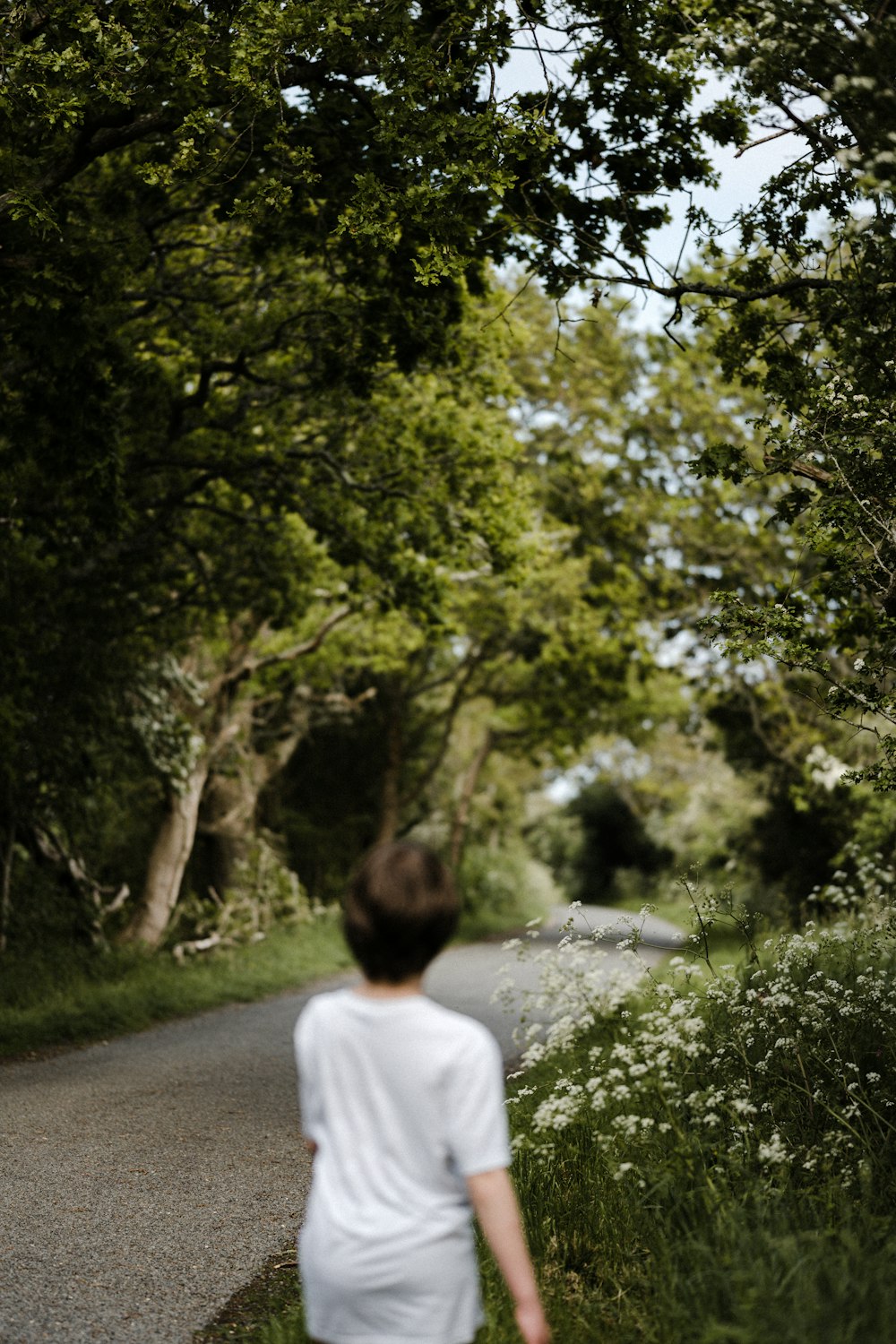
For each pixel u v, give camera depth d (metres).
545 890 54.50
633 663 32.62
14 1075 11.02
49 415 11.29
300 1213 6.38
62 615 16.78
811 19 5.42
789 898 24.03
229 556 18.39
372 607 25.05
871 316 6.42
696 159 8.66
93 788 19.08
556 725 35.72
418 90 7.75
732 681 24.88
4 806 17.66
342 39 8.12
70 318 10.20
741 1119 5.31
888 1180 4.82
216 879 25.75
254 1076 10.98
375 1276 2.29
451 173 7.72
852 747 18.03
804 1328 3.27
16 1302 4.87
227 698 23.92
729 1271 3.81
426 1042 2.38
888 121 5.33
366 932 2.44
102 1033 13.88
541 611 31.25
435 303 11.21
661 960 15.28
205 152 8.57
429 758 39.00
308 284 13.46
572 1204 5.28
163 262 13.15
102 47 7.86
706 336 23.53
